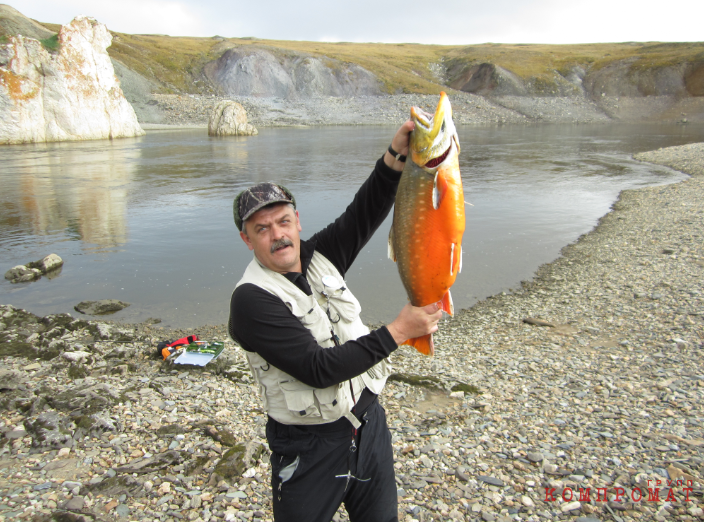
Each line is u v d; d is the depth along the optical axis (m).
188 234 14.08
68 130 44.59
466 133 55.41
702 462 3.90
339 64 91.06
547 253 12.23
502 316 8.47
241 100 78.25
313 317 2.12
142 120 64.12
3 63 40.72
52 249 12.66
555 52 115.50
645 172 25.70
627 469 3.88
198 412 5.07
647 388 5.36
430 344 2.03
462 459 4.18
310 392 2.08
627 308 8.20
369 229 2.54
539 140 46.12
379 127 65.50
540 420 4.82
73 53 44.22
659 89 85.19
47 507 3.56
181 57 88.31
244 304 2.01
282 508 2.21
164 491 3.79
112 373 6.10
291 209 2.17
